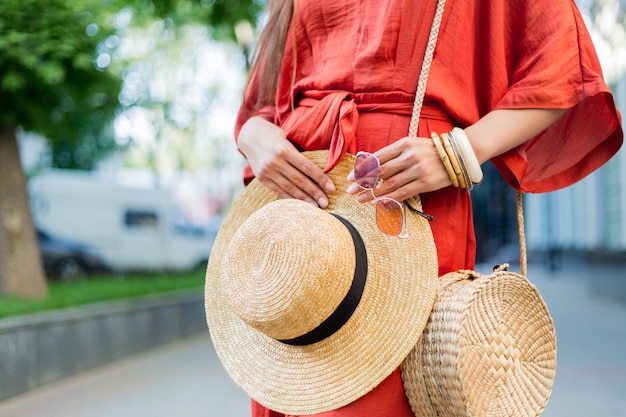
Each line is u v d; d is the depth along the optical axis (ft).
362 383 4.13
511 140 4.36
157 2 31.48
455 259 4.56
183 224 71.15
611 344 21.75
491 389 3.98
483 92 4.73
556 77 4.42
